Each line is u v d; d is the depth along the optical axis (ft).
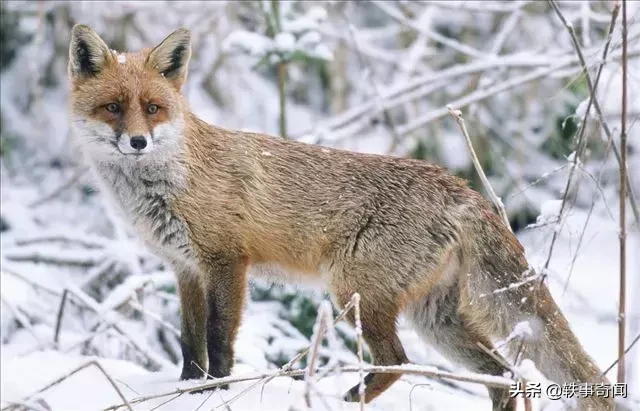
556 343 29.25
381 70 69.15
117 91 31.68
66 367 32.45
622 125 26.04
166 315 46.37
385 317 31.35
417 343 41.70
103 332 40.04
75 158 60.23
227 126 61.72
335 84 64.13
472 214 31.30
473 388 39.63
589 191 56.75
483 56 54.95
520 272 30.55
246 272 32.35
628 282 48.49
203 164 32.19
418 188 31.96
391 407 29.09
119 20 62.75
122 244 49.60
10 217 53.78
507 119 65.51
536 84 60.59
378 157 33.12
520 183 60.03
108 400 29.04
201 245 31.86
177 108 32.30
